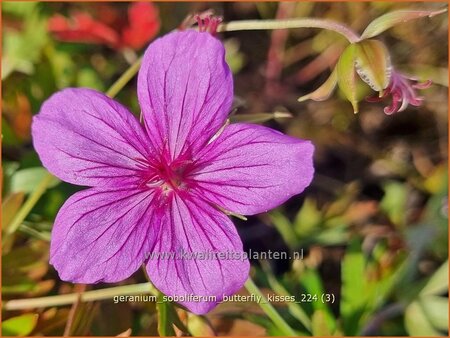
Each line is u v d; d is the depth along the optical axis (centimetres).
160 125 7
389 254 10
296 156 6
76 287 9
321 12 13
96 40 11
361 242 10
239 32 13
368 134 13
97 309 9
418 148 13
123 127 7
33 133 6
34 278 9
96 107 6
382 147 13
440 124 13
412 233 11
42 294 9
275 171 6
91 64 12
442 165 12
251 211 6
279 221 11
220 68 6
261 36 14
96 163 6
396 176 13
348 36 7
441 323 10
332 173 13
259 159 6
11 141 10
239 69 13
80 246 6
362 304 9
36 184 10
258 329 9
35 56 11
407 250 10
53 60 11
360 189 13
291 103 13
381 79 7
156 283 6
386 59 7
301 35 13
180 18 13
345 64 7
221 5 13
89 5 12
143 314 10
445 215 11
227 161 6
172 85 6
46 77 11
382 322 10
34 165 10
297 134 13
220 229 6
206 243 6
